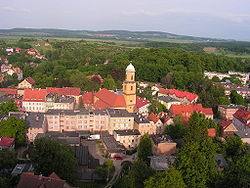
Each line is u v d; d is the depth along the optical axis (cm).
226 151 12538
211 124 15338
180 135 14838
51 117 15162
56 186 7956
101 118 15900
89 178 10775
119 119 15525
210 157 7875
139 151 12431
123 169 12069
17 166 10312
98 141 14838
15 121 13138
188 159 7675
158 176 7244
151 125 15400
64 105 18625
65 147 10938
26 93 18725
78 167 11581
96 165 11944
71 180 10181
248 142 14512
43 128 14212
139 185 8744
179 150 10012
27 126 13838
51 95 19462
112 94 18275
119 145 13900
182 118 16125
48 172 9675
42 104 18462
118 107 17288
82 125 15762
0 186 8281
